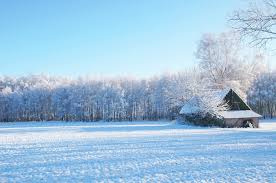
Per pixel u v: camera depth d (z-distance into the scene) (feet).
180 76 248.52
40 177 41.37
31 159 56.65
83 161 53.62
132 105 357.00
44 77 434.30
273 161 50.65
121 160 54.13
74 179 39.93
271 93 294.46
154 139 92.63
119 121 321.32
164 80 327.88
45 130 167.12
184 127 170.50
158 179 39.34
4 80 423.23
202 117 184.03
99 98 348.79
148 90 356.38
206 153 60.90
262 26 73.61
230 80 223.71
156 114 342.03
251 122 181.88
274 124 209.97
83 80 368.68
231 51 226.38
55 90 359.87
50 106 366.84
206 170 44.42
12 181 39.22
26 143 88.12
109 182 38.09
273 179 38.27
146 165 48.91
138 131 137.49
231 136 101.14
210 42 228.43
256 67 280.72
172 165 48.57
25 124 278.46
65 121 336.49
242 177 39.65
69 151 67.36
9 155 62.44
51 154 63.10
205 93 189.26
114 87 351.46
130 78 381.19
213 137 97.40
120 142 85.35
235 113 183.01
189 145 74.90
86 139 98.48
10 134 134.62
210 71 228.22
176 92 222.89
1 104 361.30
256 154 58.59
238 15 75.87
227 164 48.70
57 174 43.16
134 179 39.47
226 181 37.81
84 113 344.08
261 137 96.07
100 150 68.18
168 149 67.97
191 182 37.63
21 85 412.57
